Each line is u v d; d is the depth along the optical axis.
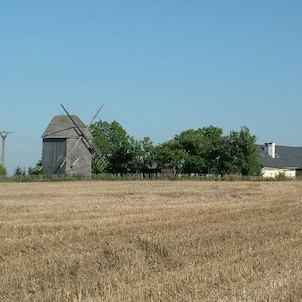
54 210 40.03
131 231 26.77
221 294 15.20
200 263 20.11
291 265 19.08
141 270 19.03
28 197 55.53
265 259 20.03
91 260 20.48
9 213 37.66
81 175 111.88
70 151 113.81
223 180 111.00
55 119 117.12
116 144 148.88
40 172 114.31
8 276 17.91
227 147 131.12
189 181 103.56
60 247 22.62
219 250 22.34
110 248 22.14
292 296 14.91
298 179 117.25
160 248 22.62
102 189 71.62
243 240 25.02
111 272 18.83
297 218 34.16
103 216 34.81
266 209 39.97
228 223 30.86
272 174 154.38
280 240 25.03
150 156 147.88
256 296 14.73
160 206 43.28
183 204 45.91
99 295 15.62
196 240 24.66
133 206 43.38
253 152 130.62
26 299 15.85
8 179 99.81
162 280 16.72
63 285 17.41
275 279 16.72
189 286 15.98
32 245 22.78
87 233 25.80
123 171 148.62
